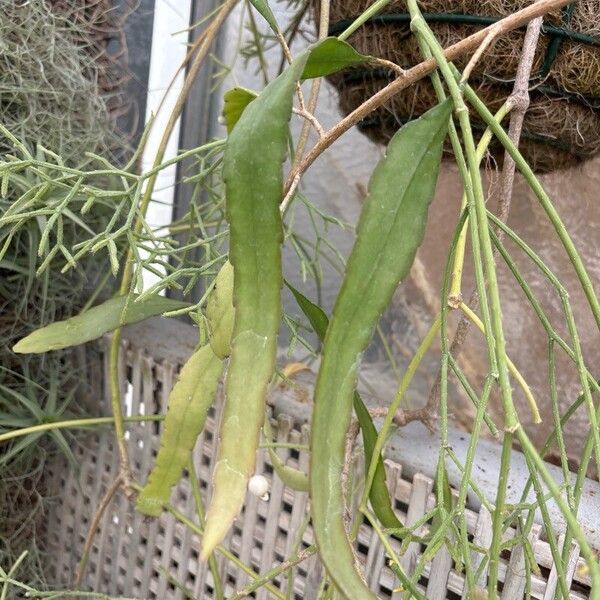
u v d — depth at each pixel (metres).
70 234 0.98
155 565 1.05
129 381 1.09
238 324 0.37
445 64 0.38
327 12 0.65
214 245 0.82
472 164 0.36
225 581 0.96
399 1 0.64
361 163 1.26
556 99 0.66
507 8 0.62
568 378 1.06
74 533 1.16
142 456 1.04
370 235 0.37
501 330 0.33
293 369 0.90
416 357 0.50
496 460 0.74
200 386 0.62
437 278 1.22
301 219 1.34
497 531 0.36
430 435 0.79
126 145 1.09
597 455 0.37
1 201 0.84
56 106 0.97
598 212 0.98
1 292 0.96
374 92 0.71
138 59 1.20
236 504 0.35
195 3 1.27
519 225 1.07
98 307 0.77
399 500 0.73
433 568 0.69
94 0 1.03
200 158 0.87
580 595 0.60
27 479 1.12
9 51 0.90
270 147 0.36
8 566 1.08
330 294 1.34
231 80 1.31
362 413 0.55
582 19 0.62
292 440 0.83
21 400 0.96
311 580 0.82
